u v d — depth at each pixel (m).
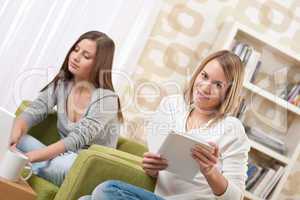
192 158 1.83
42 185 1.97
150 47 3.53
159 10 3.48
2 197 1.73
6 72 3.21
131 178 1.96
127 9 3.39
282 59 3.64
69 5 3.29
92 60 2.51
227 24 3.49
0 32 3.18
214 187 1.84
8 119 1.81
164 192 1.97
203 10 3.59
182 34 3.57
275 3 3.67
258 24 3.65
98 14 3.34
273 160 3.64
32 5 3.22
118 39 3.39
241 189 1.91
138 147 2.73
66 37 3.29
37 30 3.25
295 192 3.71
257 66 3.47
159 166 1.92
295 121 3.60
